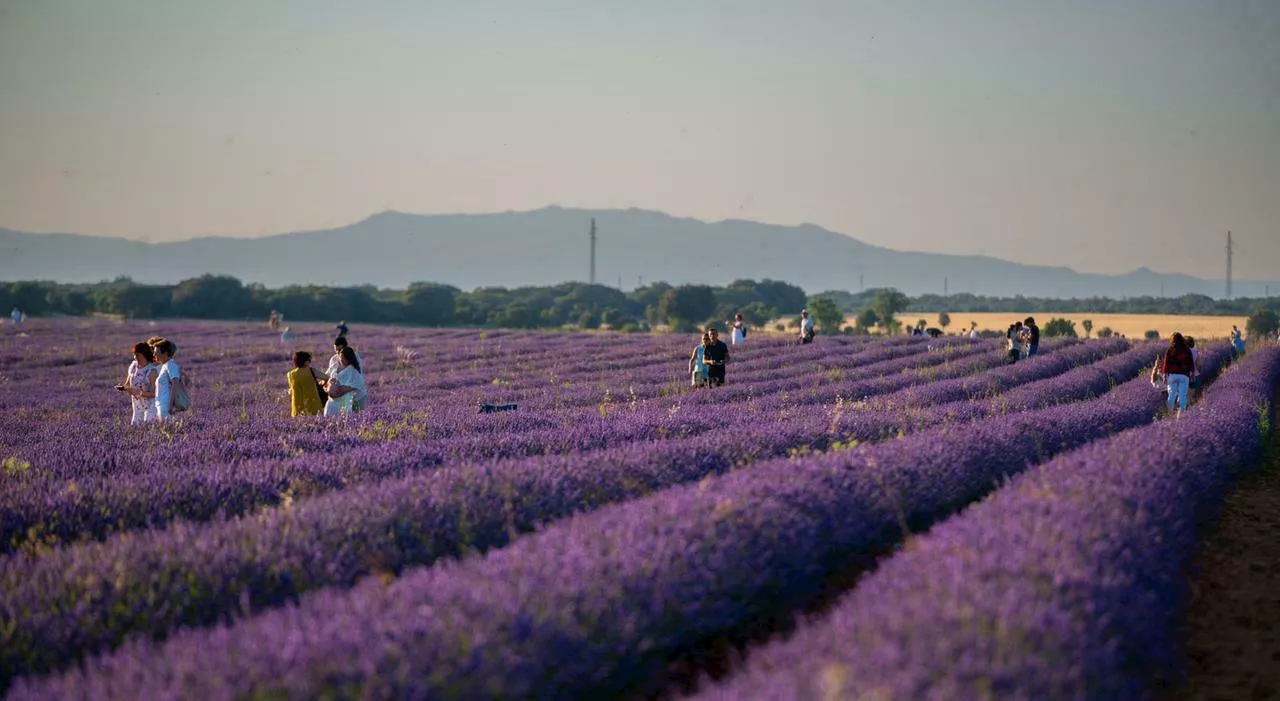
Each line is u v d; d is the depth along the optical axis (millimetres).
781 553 18109
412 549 19062
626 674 15406
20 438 38812
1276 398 71250
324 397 46250
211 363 110688
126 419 53281
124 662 12484
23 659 14531
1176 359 54062
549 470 24250
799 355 103188
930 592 13703
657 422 37625
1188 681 17016
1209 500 29031
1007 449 30047
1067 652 12453
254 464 27516
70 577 16312
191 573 16672
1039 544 16203
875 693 10352
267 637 12734
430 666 11930
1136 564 16953
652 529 17516
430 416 43344
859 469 24062
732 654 17500
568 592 14211
